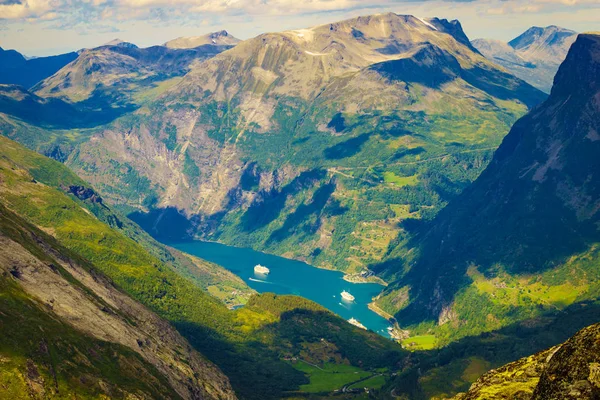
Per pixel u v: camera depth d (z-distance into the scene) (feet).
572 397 188.65
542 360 252.01
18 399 615.16
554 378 196.54
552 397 193.47
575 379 191.01
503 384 248.52
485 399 239.09
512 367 260.01
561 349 202.08
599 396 184.96
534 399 200.23
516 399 232.94
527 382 242.37
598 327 196.13
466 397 251.19
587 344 194.29
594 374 188.24
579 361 193.16
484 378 261.03
